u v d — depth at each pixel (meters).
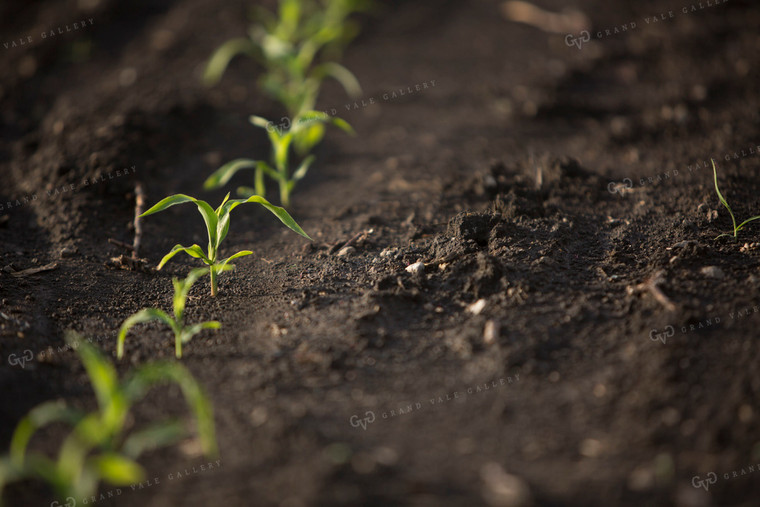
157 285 3.11
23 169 4.09
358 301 2.78
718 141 4.12
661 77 5.14
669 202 3.48
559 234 3.11
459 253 2.97
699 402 2.10
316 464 1.94
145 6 6.55
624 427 2.06
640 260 2.95
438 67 5.70
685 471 1.90
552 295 2.70
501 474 1.92
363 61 5.89
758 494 1.82
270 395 2.27
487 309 2.64
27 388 2.33
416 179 4.05
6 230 3.53
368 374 2.37
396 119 4.96
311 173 4.30
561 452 1.99
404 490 1.86
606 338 2.45
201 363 2.47
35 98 5.14
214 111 4.78
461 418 2.15
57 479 1.75
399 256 3.09
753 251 2.92
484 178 3.77
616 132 4.43
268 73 5.53
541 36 5.98
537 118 4.81
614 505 1.80
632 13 5.98
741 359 2.24
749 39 5.38
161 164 4.09
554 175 3.75
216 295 3.00
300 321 2.70
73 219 3.54
